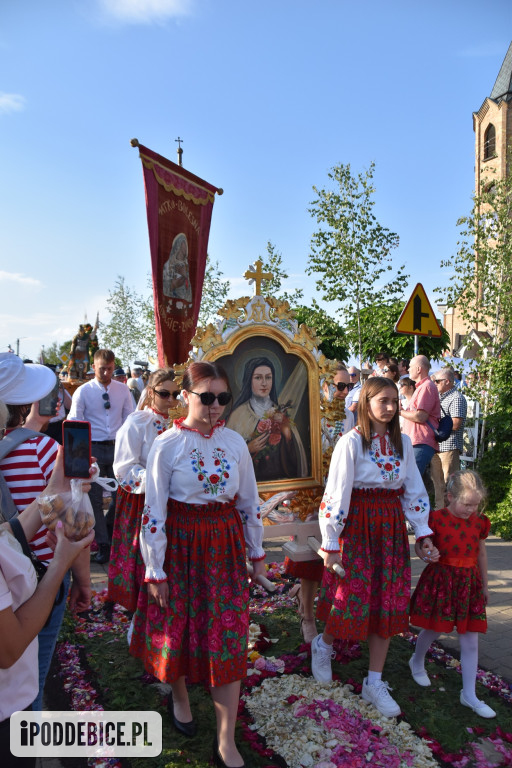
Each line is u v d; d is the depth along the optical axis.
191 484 2.57
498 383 7.25
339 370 3.92
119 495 3.69
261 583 2.90
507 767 2.67
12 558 1.53
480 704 3.10
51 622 2.30
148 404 3.77
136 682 3.35
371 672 3.14
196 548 2.57
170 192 5.58
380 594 3.06
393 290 10.81
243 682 3.32
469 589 3.16
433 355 12.84
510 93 23.58
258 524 2.85
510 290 8.50
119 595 3.55
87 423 1.83
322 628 4.06
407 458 3.18
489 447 7.45
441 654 3.74
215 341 3.53
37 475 2.26
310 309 13.95
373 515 3.09
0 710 1.52
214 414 2.61
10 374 2.26
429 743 2.81
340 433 3.92
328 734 2.84
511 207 8.76
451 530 3.17
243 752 2.72
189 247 5.88
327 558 3.07
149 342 21.23
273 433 3.72
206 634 2.54
